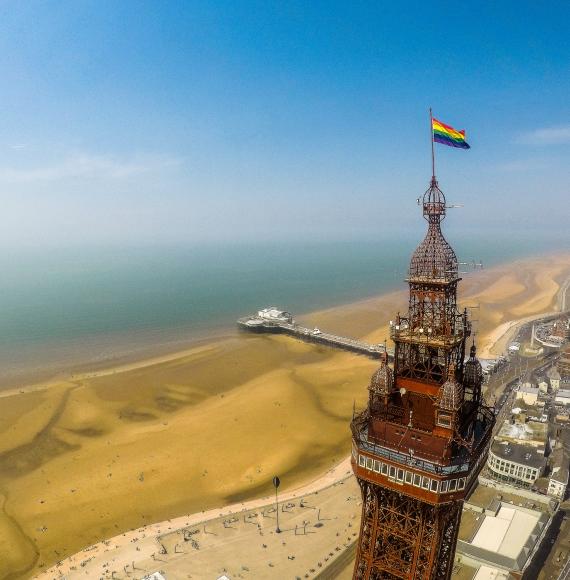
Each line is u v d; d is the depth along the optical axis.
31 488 181.62
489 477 174.88
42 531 158.12
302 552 143.75
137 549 146.38
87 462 199.00
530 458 172.75
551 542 141.62
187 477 188.38
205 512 166.75
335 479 185.00
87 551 147.50
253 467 195.25
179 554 144.00
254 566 138.62
